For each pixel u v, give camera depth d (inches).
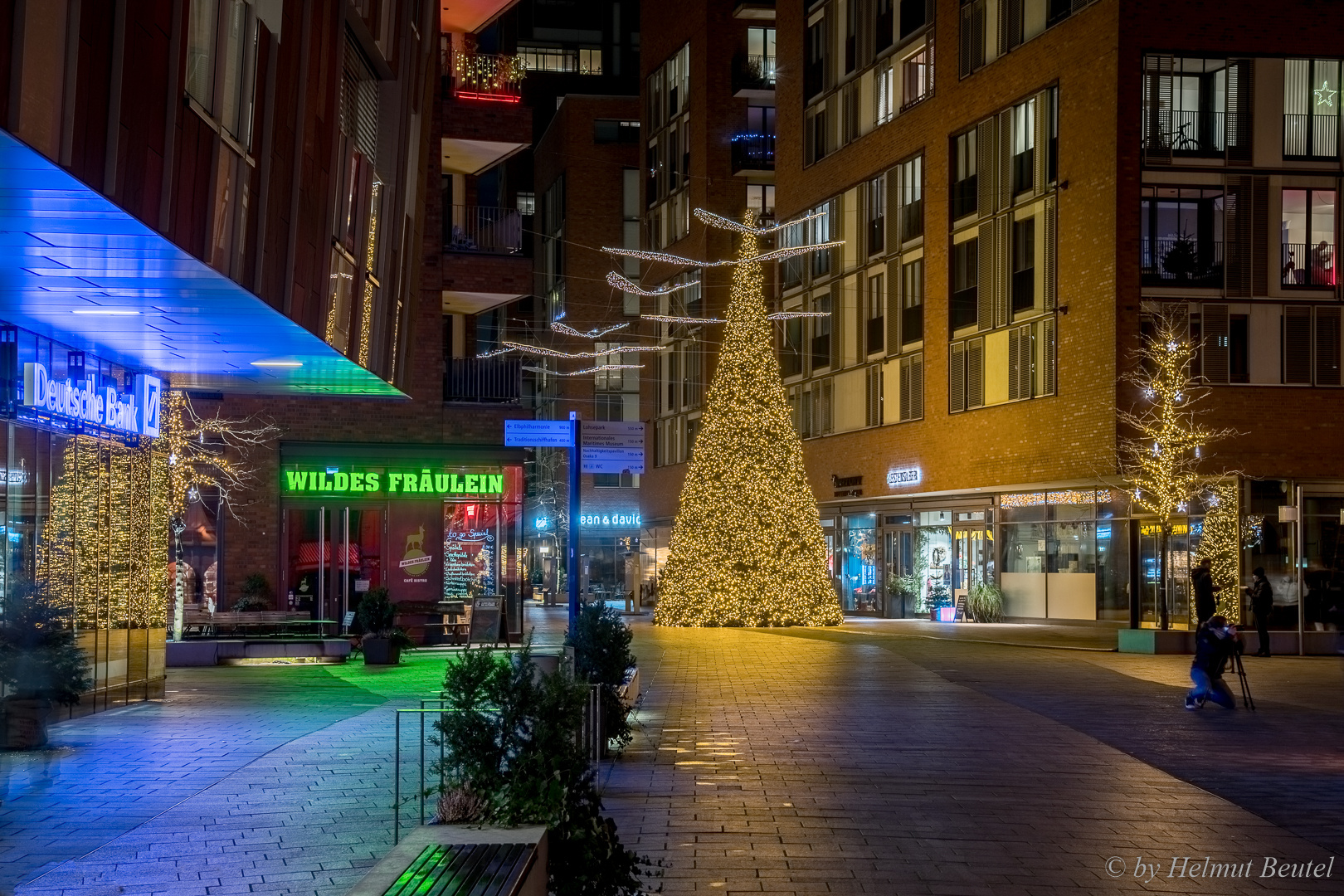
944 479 1685.5
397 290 766.5
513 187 3592.5
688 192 2500.0
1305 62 1402.6
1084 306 1419.8
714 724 610.5
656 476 2684.5
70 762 482.6
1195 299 1379.2
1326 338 1391.5
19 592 552.7
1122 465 1357.0
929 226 1723.7
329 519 1214.9
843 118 1956.2
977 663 1003.9
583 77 3639.3
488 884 206.5
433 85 861.8
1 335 535.2
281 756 496.4
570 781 274.2
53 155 324.5
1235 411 1370.6
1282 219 1395.2
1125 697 759.1
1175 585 1398.9
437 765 296.8
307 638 1011.3
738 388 1562.5
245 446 1202.6
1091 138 1414.9
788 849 343.3
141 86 379.9
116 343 604.7
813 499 1573.6
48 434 589.0
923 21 1750.7
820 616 1545.3
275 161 517.3
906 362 1788.9
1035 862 331.6
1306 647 1138.0
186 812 382.6
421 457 1231.5
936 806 407.5
